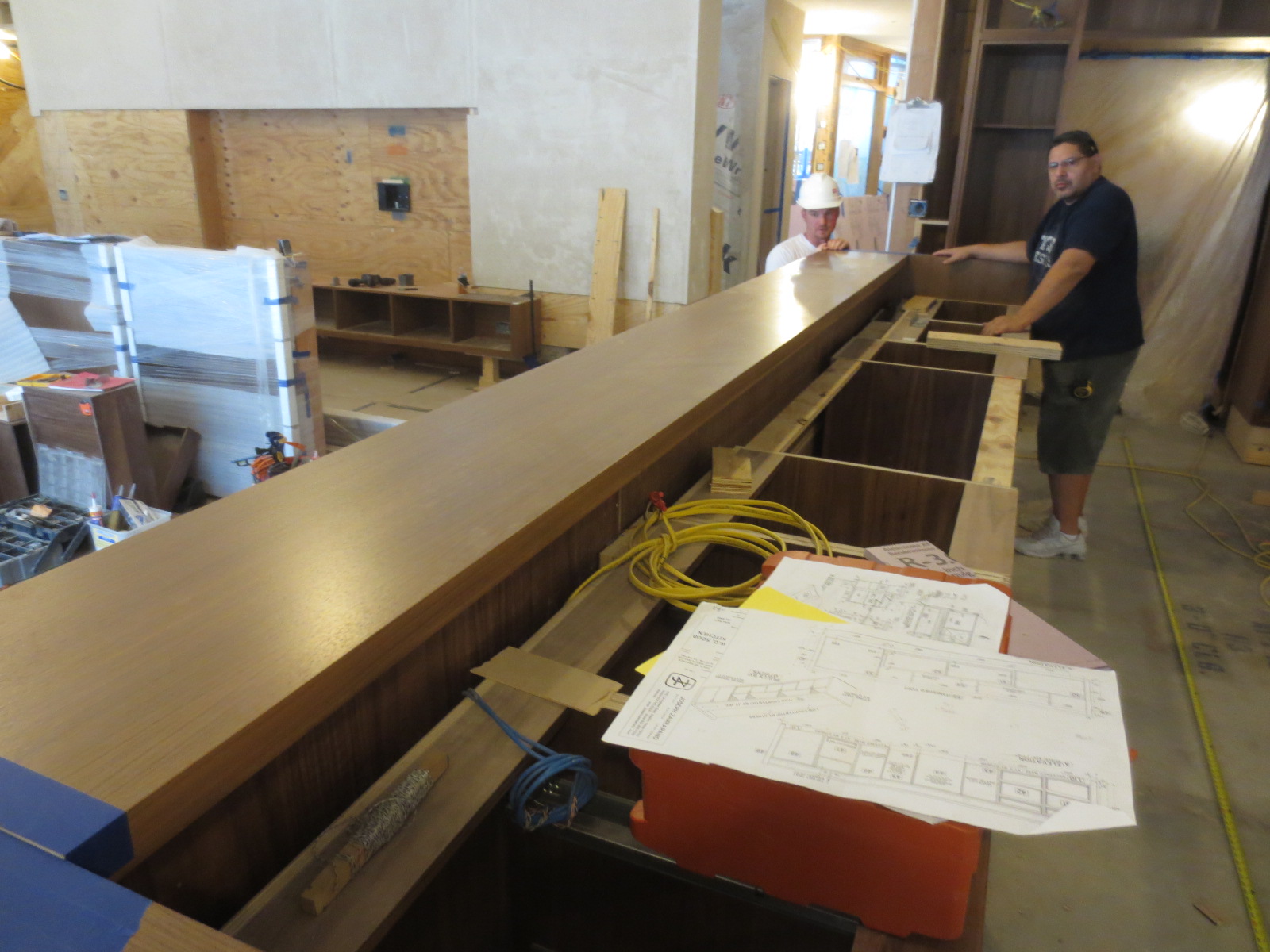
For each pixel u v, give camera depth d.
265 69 6.07
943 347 2.70
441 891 0.85
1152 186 4.59
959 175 4.52
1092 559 3.25
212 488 4.16
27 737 0.56
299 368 3.89
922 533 1.64
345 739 0.82
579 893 0.98
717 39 5.10
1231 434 4.58
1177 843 1.91
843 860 0.67
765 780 0.66
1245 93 4.32
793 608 0.80
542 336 5.90
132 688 0.62
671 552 1.27
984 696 0.65
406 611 0.73
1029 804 0.54
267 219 6.71
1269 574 3.12
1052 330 2.98
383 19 5.61
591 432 1.19
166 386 4.02
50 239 3.98
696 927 0.95
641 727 0.62
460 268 6.15
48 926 0.45
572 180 5.46
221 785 0.58
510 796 0.81
